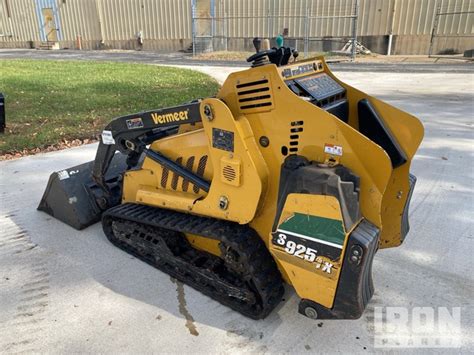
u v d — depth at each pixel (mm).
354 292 2160
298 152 2361
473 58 18484
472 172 4926
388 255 3297
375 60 18328
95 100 9570
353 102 2869
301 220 2229
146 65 17688
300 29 22281
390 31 21031
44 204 4051
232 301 2715
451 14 19609
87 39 28219
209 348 2385
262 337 2467
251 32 23203
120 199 3881
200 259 3023
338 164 2252
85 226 3797
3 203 4328
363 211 2301
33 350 2387
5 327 2570
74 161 5625
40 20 29031
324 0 21344
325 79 2818
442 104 8781
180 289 2924
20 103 9180
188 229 2793
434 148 5805
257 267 2555
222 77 13992
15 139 6391
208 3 23328
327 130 2240
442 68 15297
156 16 25578
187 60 20266
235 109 2512
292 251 2301
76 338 2475
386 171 2182
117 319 2629
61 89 11078
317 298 2305
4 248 3477
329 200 2109
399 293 2852
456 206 4078
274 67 2303
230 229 2678
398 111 2717
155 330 2531
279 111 2354
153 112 2990
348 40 21172
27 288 2949
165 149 3107
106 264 3238
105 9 26781
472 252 3314
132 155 3408
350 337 2469
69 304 2775
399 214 2826
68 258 3326
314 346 2398
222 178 2592
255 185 2445
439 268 3119
